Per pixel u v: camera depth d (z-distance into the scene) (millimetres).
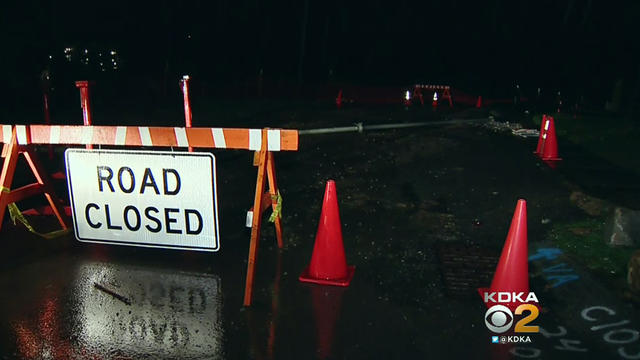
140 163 4941
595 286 4559
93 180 5117
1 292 4512
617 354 3551
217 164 10078
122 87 23000
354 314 4125
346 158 10406
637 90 17469
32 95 16969
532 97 28062
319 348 3621
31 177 8547
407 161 9977
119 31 27797
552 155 9867
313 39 41844
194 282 4742
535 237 5820
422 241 5820
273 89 27078
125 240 5184
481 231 6137
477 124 14875
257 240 4289
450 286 4641
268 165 4824
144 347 3631
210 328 3900
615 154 10289
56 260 5250
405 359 3488
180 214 4969
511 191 7754
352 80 38250
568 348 3627
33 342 3688
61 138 5188
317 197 7699
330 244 4727
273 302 4336
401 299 4387
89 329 3877
